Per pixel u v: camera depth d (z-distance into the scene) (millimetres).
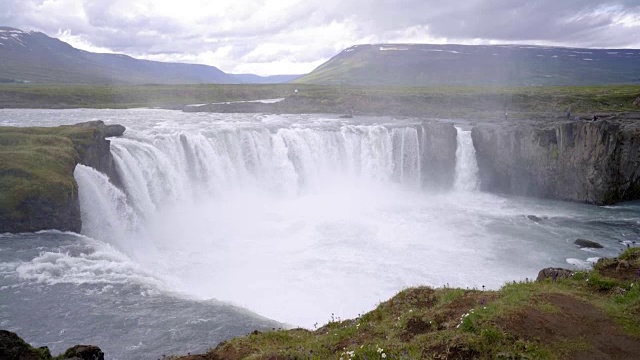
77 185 33750
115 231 37250
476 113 89125
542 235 41531
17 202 30438
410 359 11875
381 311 17250
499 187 60594
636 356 11594
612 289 15203
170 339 20109
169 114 84438
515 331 12516
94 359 15812
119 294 23938
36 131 42844
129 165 42344
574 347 11906
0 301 22078
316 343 15180
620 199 55031
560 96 101812
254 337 16719
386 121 76375
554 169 56094
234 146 53250
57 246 28781
